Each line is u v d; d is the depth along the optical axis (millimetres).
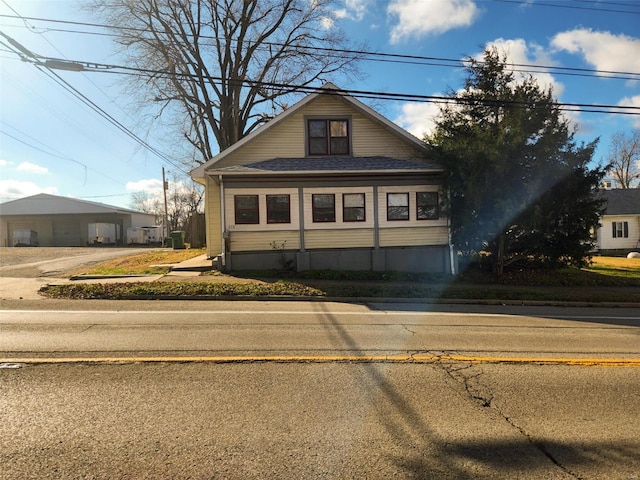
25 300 9750
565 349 6168
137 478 2752
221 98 23797
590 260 14453
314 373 4816
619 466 3033
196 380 4508
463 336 6910
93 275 13234
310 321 7863
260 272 14211
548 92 13633
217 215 16578
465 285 13250
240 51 23078
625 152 48188
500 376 4867
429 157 15281
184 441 3232
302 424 3555
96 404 3863
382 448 3203
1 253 22453
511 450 3225
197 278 12977
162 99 23625
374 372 4887
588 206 13430
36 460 2932
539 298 11414
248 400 4020
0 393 4078
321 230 15141
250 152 16141
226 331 6809
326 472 2869
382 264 15367
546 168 12961
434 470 2930
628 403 4164
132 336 6336
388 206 15453
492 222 13961
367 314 8852
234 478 2777
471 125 14742
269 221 14914
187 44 22047
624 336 7234
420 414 3805
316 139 16453
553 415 3855
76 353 5375
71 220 40469
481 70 14891
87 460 2947
